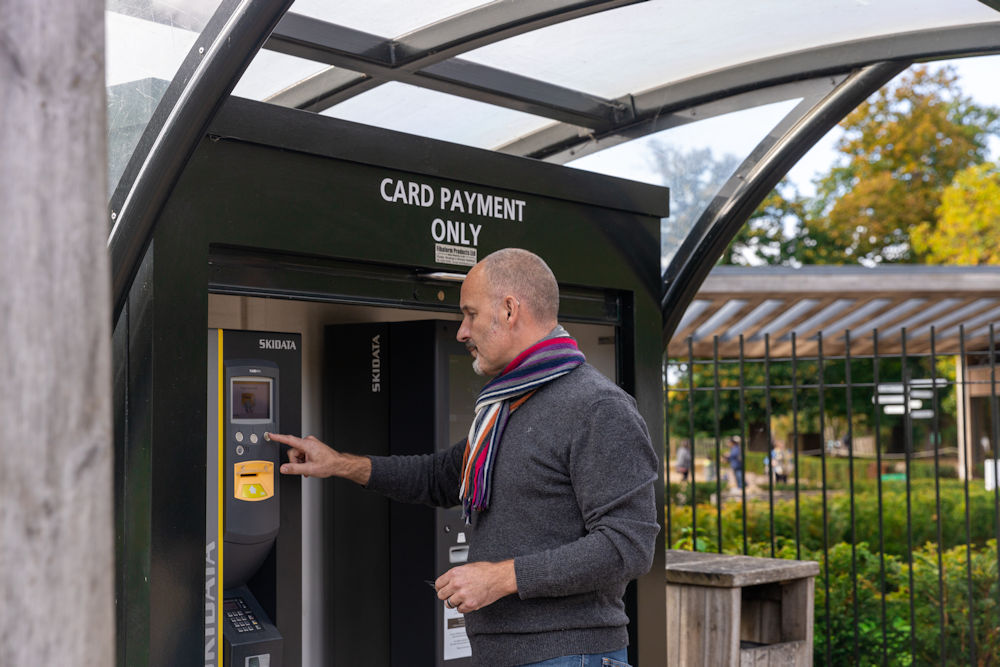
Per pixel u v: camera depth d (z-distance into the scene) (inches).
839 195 854.5
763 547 300.0
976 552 295.6
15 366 37.7
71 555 38.3
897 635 254.2
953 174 822.5
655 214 149.7
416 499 112.0
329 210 112.2
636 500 89.3
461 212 125.3
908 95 835.4
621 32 140.9
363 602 134.8
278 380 115.0
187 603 97.9
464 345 131.3
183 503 98.3
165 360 97.8
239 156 104.9
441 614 127.5
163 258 98.3
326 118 111.3
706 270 166.6
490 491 93.8
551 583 86.9
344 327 137.6
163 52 95.1
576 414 90.7
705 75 155.9
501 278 96.2
